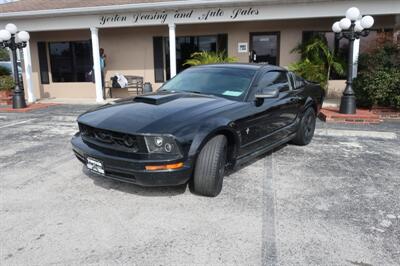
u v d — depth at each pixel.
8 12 11.27
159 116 3.61
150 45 12.97
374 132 6.88
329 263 2.63
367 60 9.64
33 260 2.69
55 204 3.67
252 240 2.95
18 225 3.23
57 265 2.62
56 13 10.98
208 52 11.78
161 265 2.62
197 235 3.03
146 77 13.27
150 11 10.75
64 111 10.27
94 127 3.65
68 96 14.02
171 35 10.82
